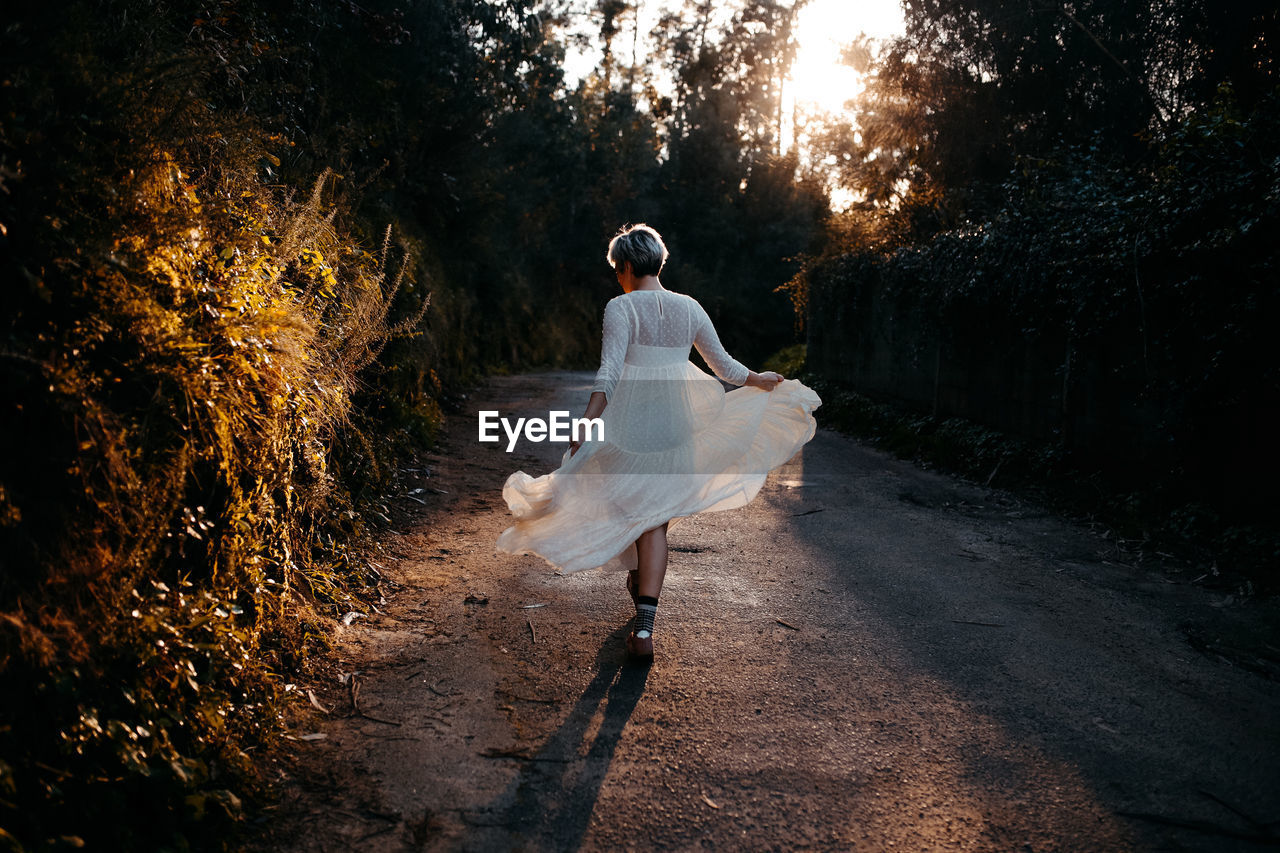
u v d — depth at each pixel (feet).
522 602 13.08
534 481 11.08
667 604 13.12
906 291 32.45
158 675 7.45
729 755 8.65
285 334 10.71
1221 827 7.49
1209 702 9.98
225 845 6.86
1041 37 31.78
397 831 7.26
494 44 55.62
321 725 8.98
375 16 26.40
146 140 8.79
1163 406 17.81
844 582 14.40
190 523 8.54
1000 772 8.39
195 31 13.66
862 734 9.12
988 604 13.35
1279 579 14.05
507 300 77.05
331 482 13.41
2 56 7.45
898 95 39.58
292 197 15.97
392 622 12.00
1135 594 13.93
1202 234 16.72
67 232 7.37
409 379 25.85
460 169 47.06
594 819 7.52
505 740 8.85
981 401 26.48
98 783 6.36
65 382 6.63
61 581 6.44
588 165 104.99
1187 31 26.58
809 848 7.18
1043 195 23.61
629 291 11.73
